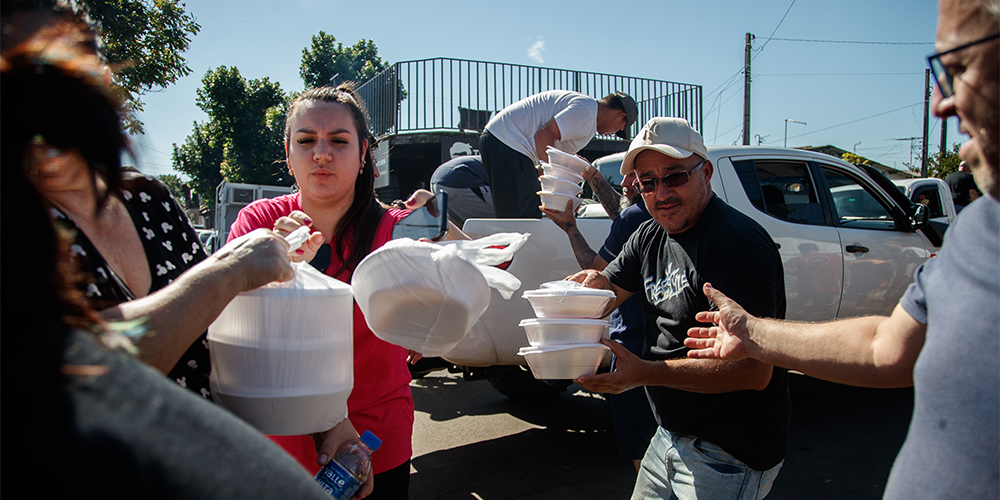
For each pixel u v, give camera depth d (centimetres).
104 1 796
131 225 123
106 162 79
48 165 71
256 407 125
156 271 124
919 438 92
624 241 283
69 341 61
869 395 523
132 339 86
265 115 2348
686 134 194
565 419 467
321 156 178
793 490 342
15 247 60
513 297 350
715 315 157
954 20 91
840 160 489
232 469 63
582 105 398
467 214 458
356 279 140
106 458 58
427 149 846
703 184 196
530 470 373
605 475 365
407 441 189
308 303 126
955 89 93
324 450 150
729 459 187
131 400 61
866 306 468
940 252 101
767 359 144
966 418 84
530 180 408
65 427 57
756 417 184
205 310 104
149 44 860
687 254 197
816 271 440
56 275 63
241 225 189
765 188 442
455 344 146
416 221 163
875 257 470
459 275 135
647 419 288
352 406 178
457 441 423
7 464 56
